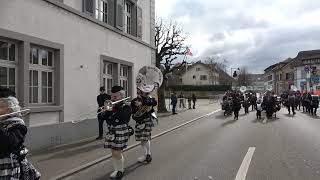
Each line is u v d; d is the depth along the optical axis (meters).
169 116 27.92
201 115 29.02
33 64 12.38
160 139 15.02
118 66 18.66
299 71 87.25
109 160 10.60
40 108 12.23
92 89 15.82
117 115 8.19
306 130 18.03
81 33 14.95
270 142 13.78
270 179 8.10
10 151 4.43
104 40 17.03
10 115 4.55
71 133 14.07
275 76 111.31
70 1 14.26
